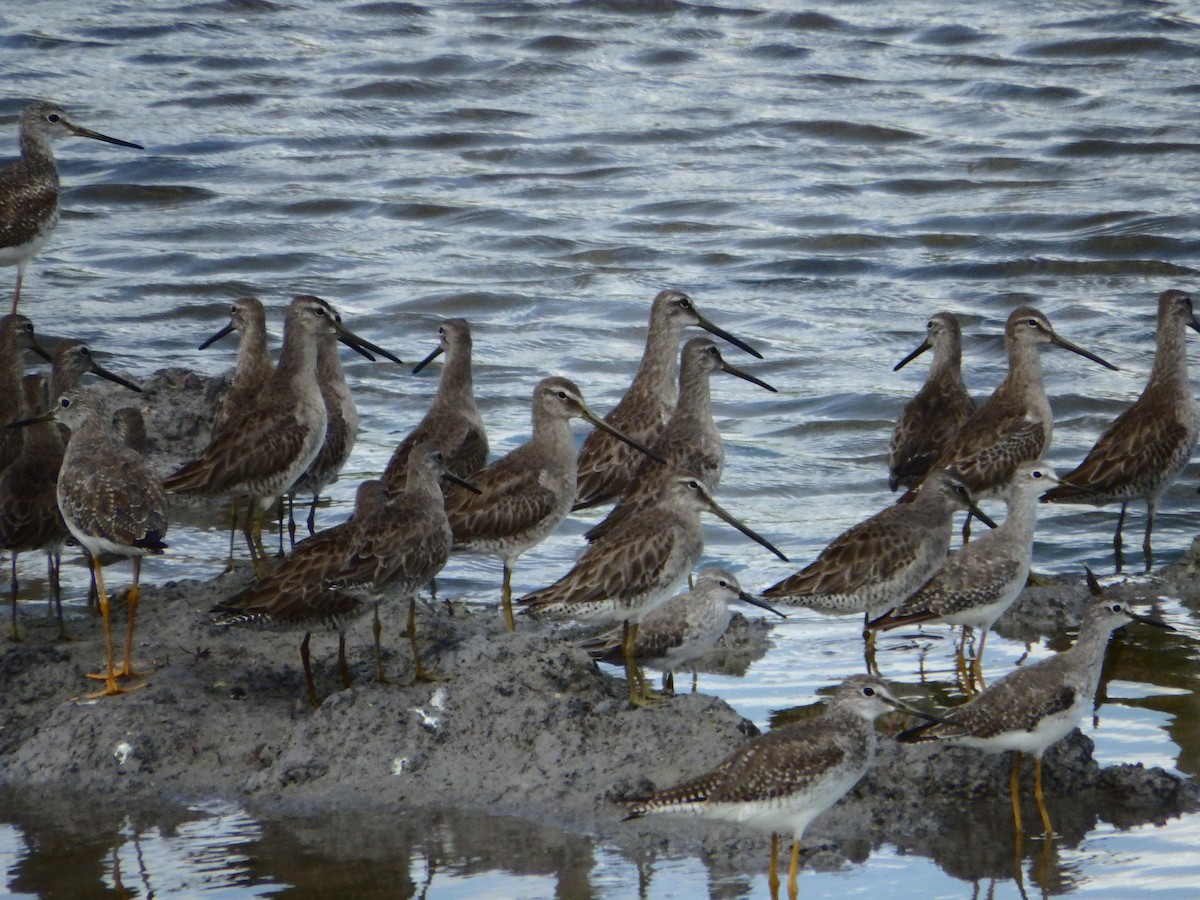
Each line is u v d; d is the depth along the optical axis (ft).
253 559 56.49
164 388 74.38
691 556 48.19
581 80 130.52
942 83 126.82
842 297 93.20
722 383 81.97
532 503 53.42
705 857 40.06
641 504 57.21
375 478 69.05
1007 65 129.90
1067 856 40.04
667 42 137.69
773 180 111.04
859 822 41.47
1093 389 79.25
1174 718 47.55
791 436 75.36
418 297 92.58
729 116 122.52
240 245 100.78
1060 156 112.98
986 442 61.46
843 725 37.91
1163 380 61.87
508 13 143.64
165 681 47.03
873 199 107.34
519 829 41.11
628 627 47.03
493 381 80.74
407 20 144.05
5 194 72.64
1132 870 39.32
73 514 46.60
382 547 45.73
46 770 44.16
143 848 40.75
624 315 90.53
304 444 56.70
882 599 50.34
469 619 54.49
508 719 44.19
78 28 141.18
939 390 65.00
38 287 93.04
